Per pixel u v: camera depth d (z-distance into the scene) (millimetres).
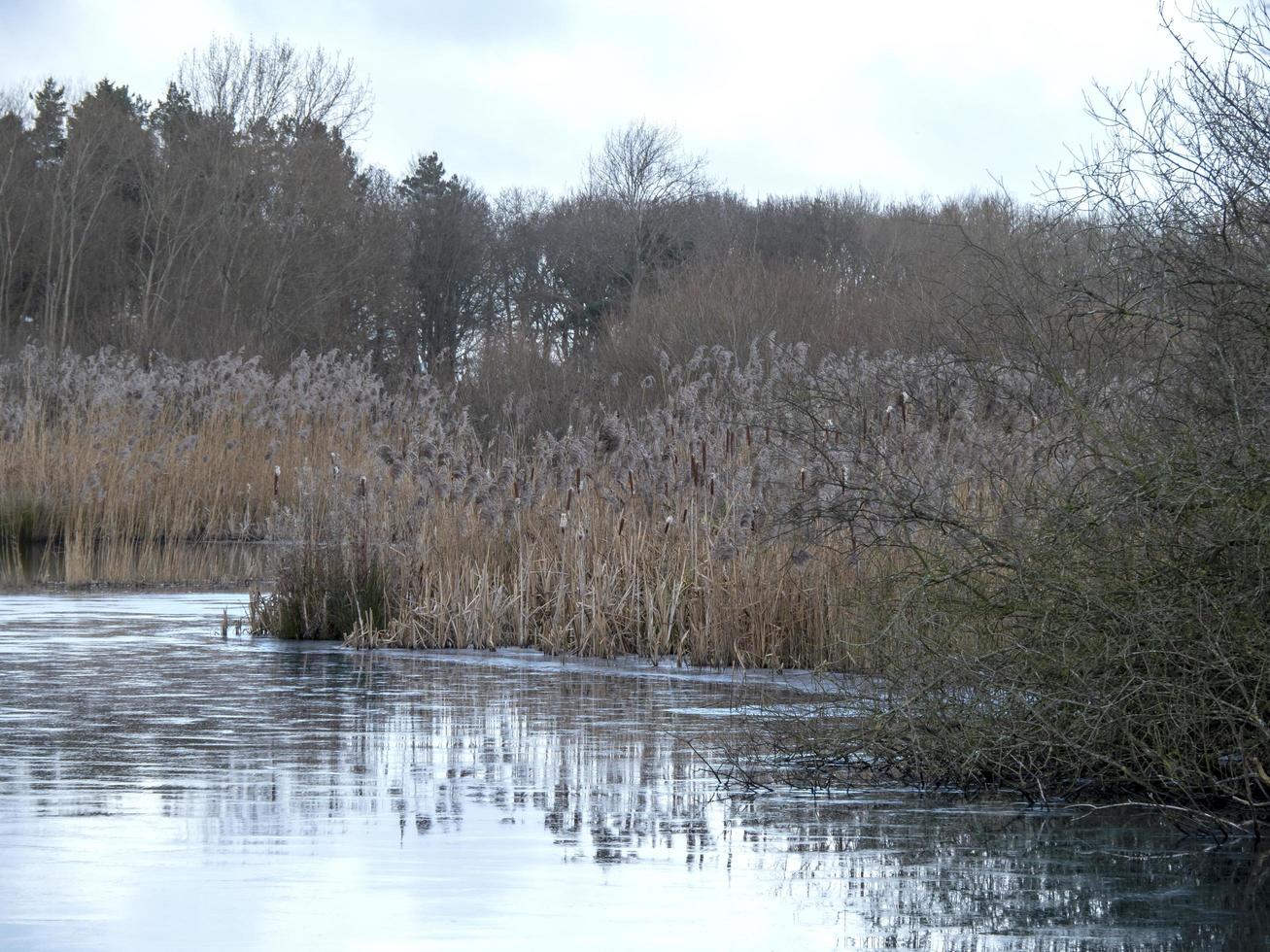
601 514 18156
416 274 89688
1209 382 10008
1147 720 8867
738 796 9031
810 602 15414
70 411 32406
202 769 9680
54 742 10711
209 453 32000
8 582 25453
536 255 90188
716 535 16797
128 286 74688
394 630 17703
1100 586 9258
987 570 9852
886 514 12180
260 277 70375
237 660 15969
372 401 31594
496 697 13273
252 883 6895
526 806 8641
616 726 11602
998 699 9406
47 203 74812
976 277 16859
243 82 72250
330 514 19047
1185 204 10555
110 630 18781
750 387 18125
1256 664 8555
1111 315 11195
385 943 5969
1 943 5938
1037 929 6293
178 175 71125
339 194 74812
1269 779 8258
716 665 15633
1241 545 8891
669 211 83188
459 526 18688
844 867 7301
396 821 8227
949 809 8742
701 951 5930
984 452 13383
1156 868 7324
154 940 5984
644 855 7516
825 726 10180
